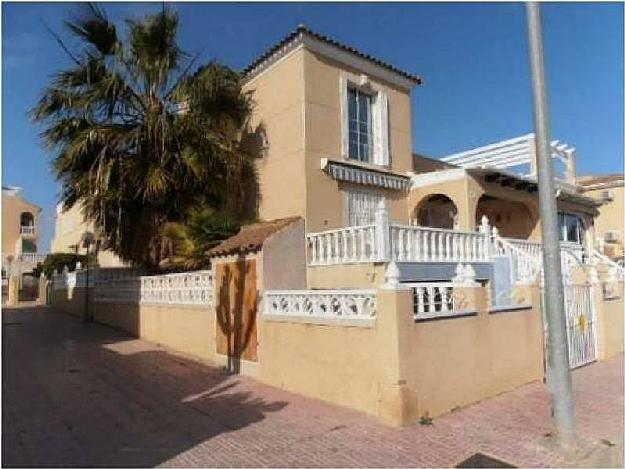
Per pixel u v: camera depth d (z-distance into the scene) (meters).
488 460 6.19
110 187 16.97
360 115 16.92
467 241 13.78
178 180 17.09
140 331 17.16
